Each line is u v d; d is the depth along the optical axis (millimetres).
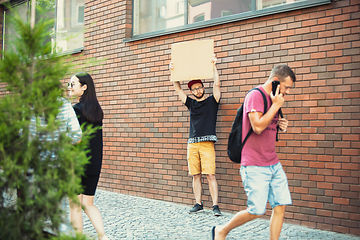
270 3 4371
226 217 4355
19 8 8148
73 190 1754
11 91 1770
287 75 2676
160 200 5395
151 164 5539
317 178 3879
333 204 3758
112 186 6109
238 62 4598
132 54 5883
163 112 5418
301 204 3977
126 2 6027
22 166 1689
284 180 2820
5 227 1702
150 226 3936
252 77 4461
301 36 4062
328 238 3502
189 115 5086
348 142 3693
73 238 1697
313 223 3883
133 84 5848
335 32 3824
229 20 4660
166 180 5336
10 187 1690
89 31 6613
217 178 4727
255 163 2764
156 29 5738
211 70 4461
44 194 1716
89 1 6621
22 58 1773
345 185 3691
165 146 5367
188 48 4562
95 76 6469
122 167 5961
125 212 4613
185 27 5191
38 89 1718
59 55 1856
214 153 4551
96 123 3012
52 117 1705
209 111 4520
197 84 4594
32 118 1759
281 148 4148
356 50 3688
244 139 2814
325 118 3855
